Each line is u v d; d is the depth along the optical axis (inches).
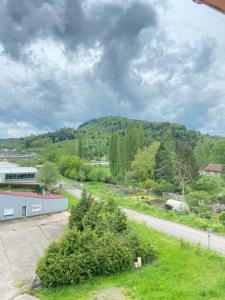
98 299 591.8
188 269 734.5
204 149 3885.3
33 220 1246.3
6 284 672.4
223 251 888.9
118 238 796.6
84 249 705.0
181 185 2432.3
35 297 615.2
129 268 737.0
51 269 657.0
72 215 1054.4
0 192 1225.4
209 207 1851.6
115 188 2556.6
